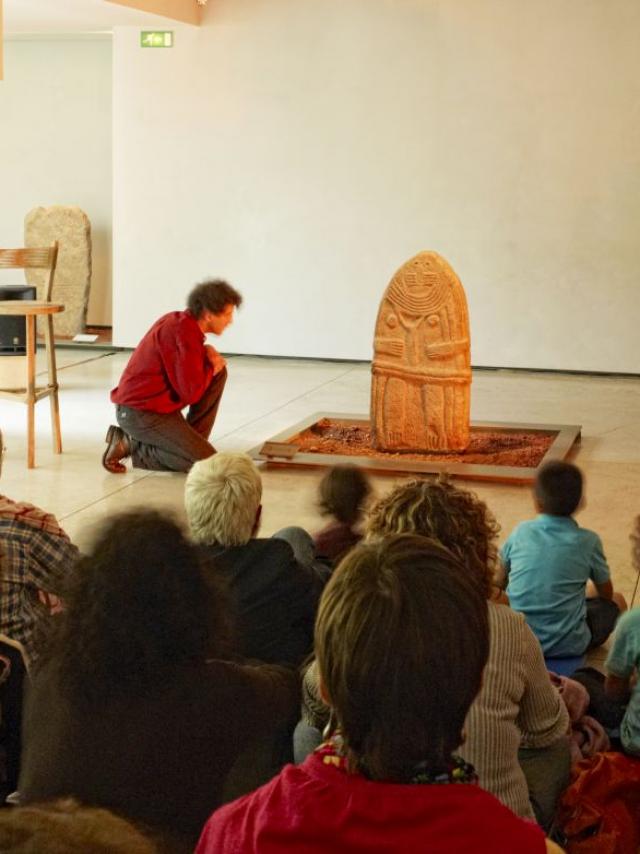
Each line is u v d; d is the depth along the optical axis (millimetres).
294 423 8578
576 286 10805
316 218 11289
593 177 10602
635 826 2889
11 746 2826
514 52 10578
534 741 2609
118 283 11852
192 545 1953
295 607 2996
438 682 1322
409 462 7129
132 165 11617
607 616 4309
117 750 1856
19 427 8258
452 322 7441
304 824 1305
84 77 12727
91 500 6406
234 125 11320
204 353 7109
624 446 7887
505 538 5766
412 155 10961
